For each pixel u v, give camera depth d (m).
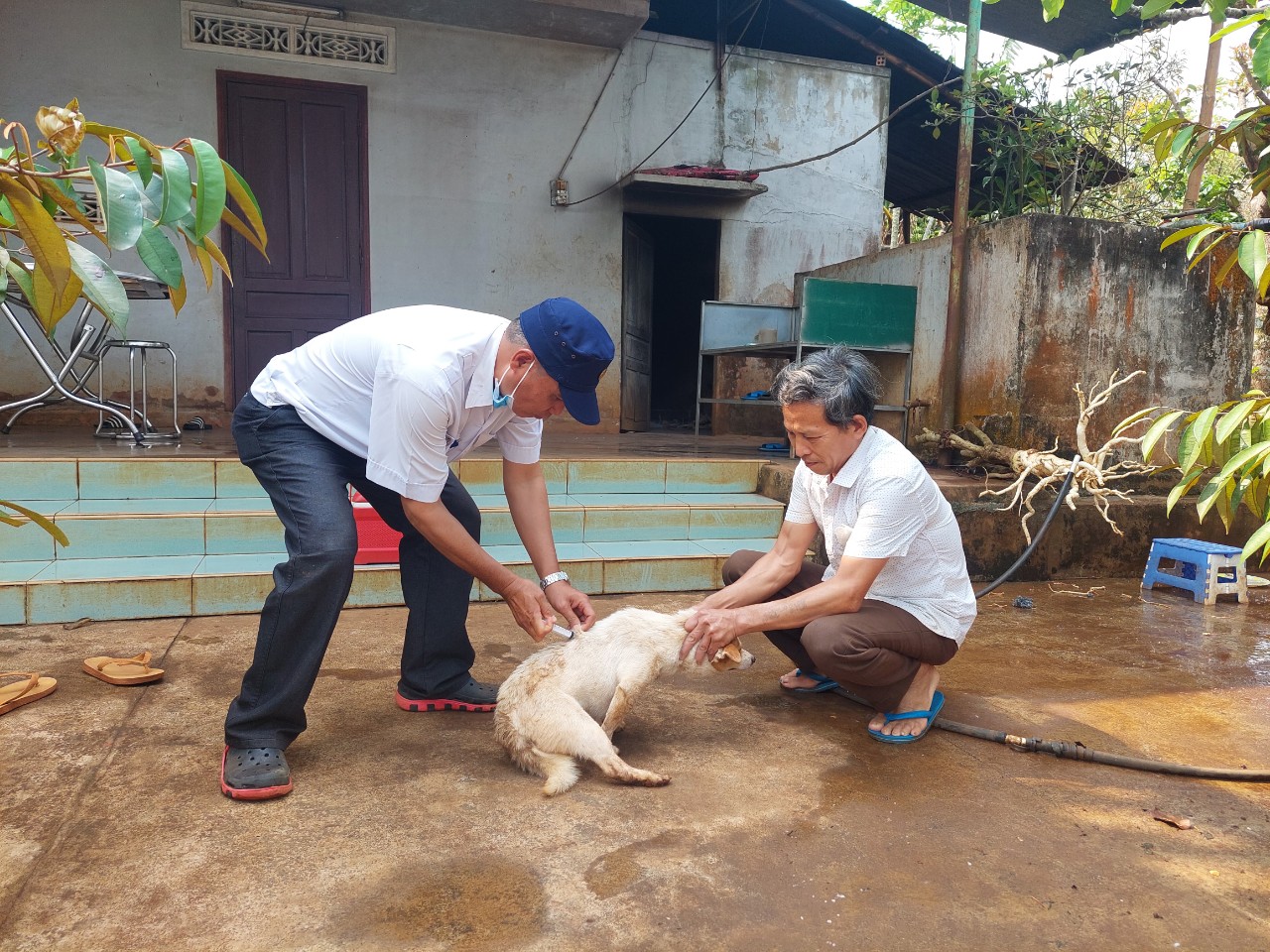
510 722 2.41
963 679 3.33
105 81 6.84
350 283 7.57
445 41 7.56
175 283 1.48
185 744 2.55
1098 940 1.75
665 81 8.23
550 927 1.74
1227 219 6.30
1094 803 2.35
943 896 1.89
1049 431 5.36
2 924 1.70
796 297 8.62
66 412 6.89
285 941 1.67
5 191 1.37
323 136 7.38
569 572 4.30
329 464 2.42
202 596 3.78
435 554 2.78
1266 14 1.96
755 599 2.89
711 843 2.09
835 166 8.80
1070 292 5.32
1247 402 1.88
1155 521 5.23
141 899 1.79
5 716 2.70
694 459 5.43
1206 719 2.97
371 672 3.22
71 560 3.98
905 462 2.54
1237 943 1.75
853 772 2.52
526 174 7.91
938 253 5.99
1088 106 6.92
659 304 11.34
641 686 2.46
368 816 2.17
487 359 2.22
